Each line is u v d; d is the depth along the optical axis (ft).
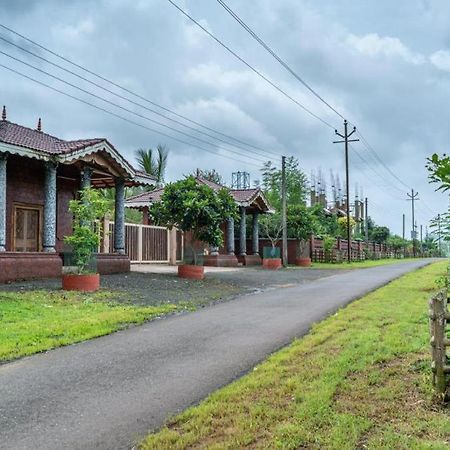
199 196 58.18
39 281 46.39
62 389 17.98
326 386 16.76
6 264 45.27
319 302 38.17
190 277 56.65
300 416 14.38
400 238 230.89
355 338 23.67
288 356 21.11
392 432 13.23
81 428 14.58
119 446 13.42
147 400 16.79
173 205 57.57
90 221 44.80
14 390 17.90
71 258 52.29
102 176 63.87
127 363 21.20
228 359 21.63
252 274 69.51
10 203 56.85
